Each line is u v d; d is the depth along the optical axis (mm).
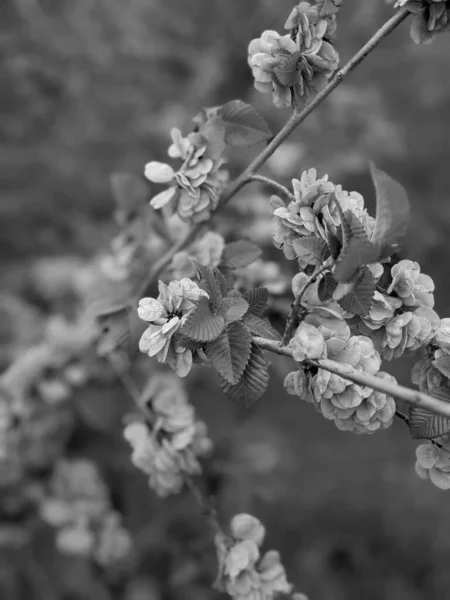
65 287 964
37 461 713
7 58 968
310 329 346
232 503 710
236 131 454
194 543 722
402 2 386
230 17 1077
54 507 714
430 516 1004
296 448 998
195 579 735
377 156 1078
